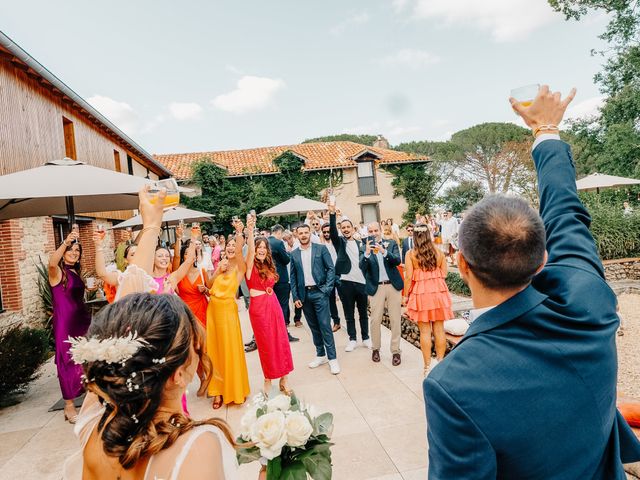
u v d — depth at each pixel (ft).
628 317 22.72
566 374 2.75
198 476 2.85
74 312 14.35
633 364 16.22
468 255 3.21
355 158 73.67
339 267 18.80
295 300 18.63
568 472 2.70
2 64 22.95
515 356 2.80
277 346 14.30
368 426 11.87
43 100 27.76
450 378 2.79
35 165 26.21
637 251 35.27
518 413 2.64
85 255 37.70
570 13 56.95
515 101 4.52
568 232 3.64
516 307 2.99
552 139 4.22
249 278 14.16
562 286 3.19
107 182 13.84
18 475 10.89
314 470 5.24
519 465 2.66
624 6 54.08
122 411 3.06
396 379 15.21
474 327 3.15
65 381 14.10
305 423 5.27
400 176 75.92
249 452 5.35
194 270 16.57
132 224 33.04
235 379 13.96
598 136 69.10
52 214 20.52
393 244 17.06
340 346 20.33
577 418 2.73
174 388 3.34
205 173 66.39
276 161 70.64
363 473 9.68
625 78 60.08
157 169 65.00
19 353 16.43
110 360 3.00
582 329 2.91
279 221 68.18
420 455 10.27
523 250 2.95
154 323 3.23
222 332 14.07
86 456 3.32
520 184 117.50
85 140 35.96
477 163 135.95
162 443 2.95
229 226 67.26
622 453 3.42
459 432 2.65
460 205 139.33
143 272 5.41
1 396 16.19
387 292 16.83
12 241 24.26
